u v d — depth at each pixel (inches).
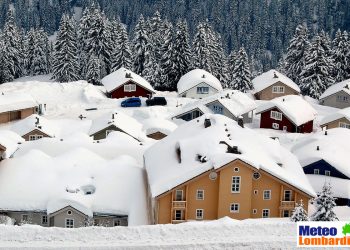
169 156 1980.8
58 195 1846.7
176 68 4515.3
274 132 3304.6
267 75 4527.6
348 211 2026.3
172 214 1775.3
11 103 3302.2
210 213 1800.0
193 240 1098.7
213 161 1744.6
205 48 4571.9
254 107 3563.0
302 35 4963.1
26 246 1052.5
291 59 5022.1
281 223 1182.9
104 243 1075.9
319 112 3969.0
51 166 2032.5
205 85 4045.3
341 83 4311.0
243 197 1785.2
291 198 1835.6
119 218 1847.9
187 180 1726.1
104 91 4183.1
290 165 2001.7
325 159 2314.2
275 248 1078.4
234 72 4571.9
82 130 2999.5
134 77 4037.9
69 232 1111.6
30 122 2844.5
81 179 1964.8
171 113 3538.4
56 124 3058.6
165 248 1064.8
